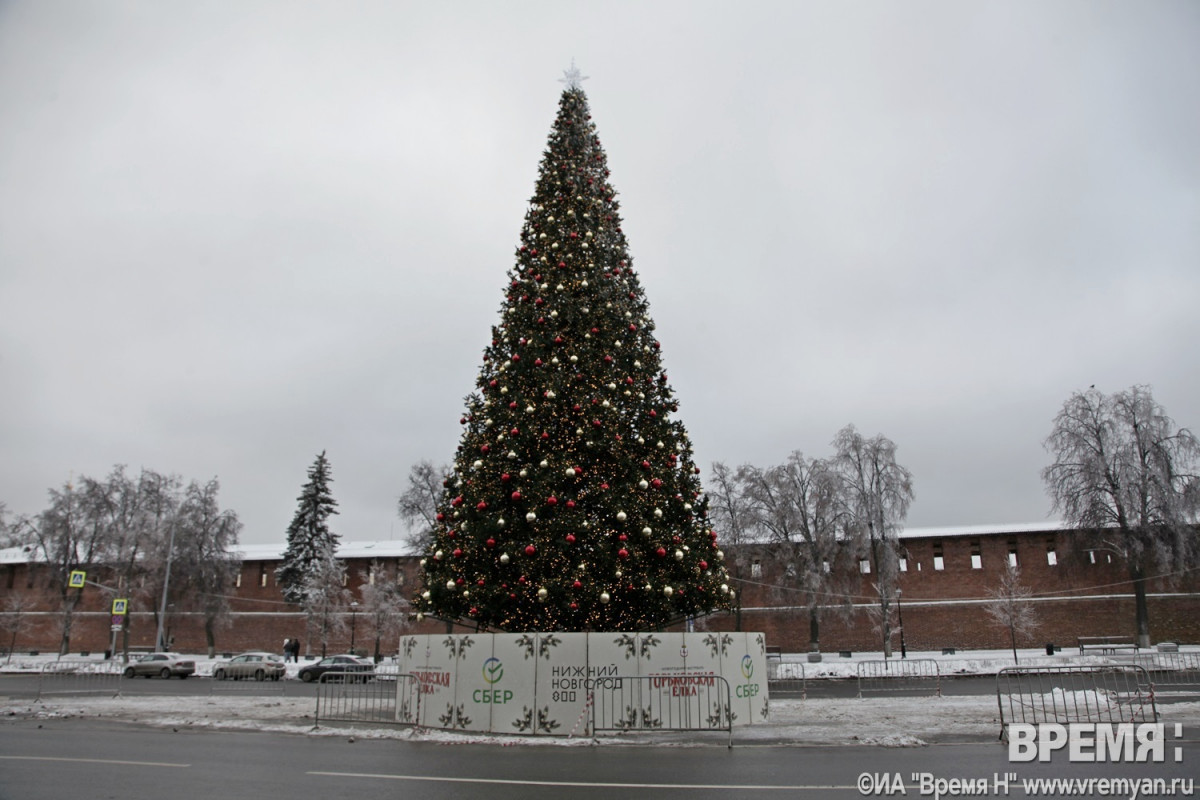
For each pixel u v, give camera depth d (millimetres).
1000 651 49156
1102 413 47594
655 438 17625
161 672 42094
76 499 61969
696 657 16078
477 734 15266
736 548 52000
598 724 15250
